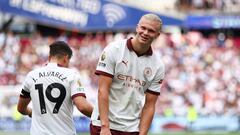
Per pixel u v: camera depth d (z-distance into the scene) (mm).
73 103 9586
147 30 8805
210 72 32500
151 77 9188
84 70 33906
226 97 30547
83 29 36062
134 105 9172
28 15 35312
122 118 9094
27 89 9648
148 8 36344
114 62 8984
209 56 33562
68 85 9445
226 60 33312
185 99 30828
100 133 8945
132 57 9055
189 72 32688
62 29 38656
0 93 29922
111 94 9109
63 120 9445
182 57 33906
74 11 35531
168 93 31375
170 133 27641
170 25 34875
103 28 35375
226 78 31797
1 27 38188
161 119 29609
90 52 35344
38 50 35938
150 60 9172
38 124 9445
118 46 9023
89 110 9320
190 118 29391
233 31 36875
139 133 9250
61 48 9625
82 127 28562
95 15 35406
